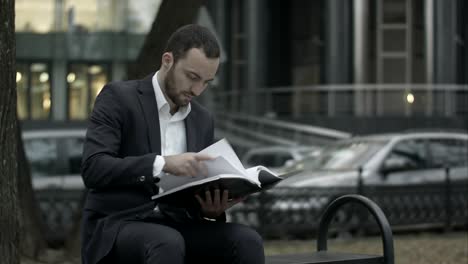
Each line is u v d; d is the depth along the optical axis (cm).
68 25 4109
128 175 446
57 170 1614
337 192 1488
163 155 485
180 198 463
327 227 574
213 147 459
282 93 3734
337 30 3738
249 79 3956
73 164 1623
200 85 470
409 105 3603
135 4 4131
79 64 4122
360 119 3534
